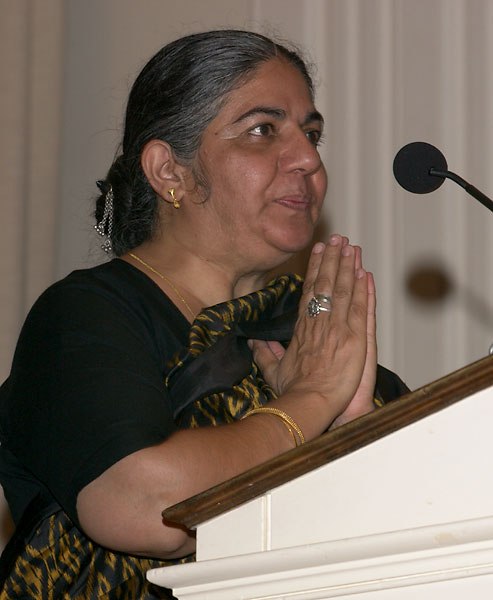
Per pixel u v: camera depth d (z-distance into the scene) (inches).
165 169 273.6
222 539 157.6
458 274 461.7
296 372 253.6
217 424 241.0
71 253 452.4
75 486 210.4
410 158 245.1
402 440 146.3
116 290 251.3
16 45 450.0
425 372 457.4
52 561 225.5
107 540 208.8
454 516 140.9
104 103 466.6
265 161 267.3
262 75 272.7
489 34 473.7
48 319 233.9
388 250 465.4
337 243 273.6
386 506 146.1
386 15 478.0
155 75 277.7
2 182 441.7
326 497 150.9
